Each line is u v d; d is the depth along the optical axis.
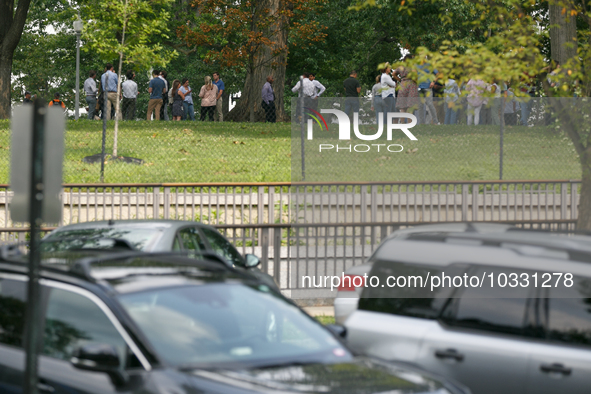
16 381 9.16
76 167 33.09
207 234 16.94
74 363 8.28
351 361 9.49
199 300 9.65
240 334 9.44
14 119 8.78
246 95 70.69
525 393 10.70
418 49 23.22
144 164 34.81
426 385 8.89
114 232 15.49
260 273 18.02
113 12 34.94
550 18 32.41
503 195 24.97
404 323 11.80
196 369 8.54
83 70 123.38
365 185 23.84
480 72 23.38
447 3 59.44
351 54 106.12
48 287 9.51
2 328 9.66
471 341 11.16
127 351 8.68
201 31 74.38
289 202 24.19
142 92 117.19
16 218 8.77
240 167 35.22
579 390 10.39
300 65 108.69
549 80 25.05
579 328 10.71
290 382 8.45
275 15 65.38
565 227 24.33
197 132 45.16
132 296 9.28
